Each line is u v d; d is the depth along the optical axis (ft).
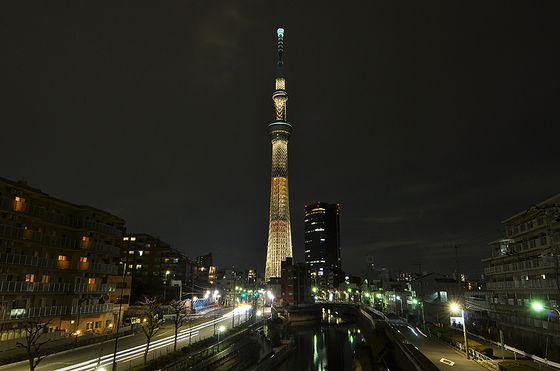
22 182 150.51
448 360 120.16
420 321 258.98
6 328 129.59
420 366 122.31
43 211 150.61
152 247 355.15
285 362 209.67
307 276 506.07
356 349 223.51
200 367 125.29
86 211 173.58
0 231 131.44
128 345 146.61
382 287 419.74
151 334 123.65
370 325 283.79
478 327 211.20
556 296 154.20
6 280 134.21
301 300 480.23
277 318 302.66
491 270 210.18
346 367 200.44
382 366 179.01
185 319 247.50
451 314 250.16
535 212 169.99
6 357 110.73
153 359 115.34
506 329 179.22
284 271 482.28
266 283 599.98
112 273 187.21
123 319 216.54
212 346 144.25
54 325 152.66
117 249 191.83
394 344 184.55
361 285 542.57
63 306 153.48
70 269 164.14
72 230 168.14
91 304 172.14
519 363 98.99
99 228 177.37
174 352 126.82
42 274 151.33
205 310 354.95
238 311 338.95
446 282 315.17
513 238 196.13
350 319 446.19
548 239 156.76
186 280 370.32
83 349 136.56
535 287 165.99
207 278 537.65
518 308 175.94
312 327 367.66
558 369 107.24
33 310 139.13
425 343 159.43
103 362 114.21
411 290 317.42
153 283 308.19
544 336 146.20
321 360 217.36
